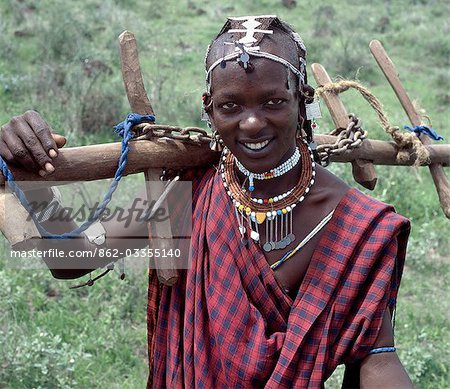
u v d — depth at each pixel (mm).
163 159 2420
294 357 2203
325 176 2332
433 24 15984
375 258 2221
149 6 15789
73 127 9227
